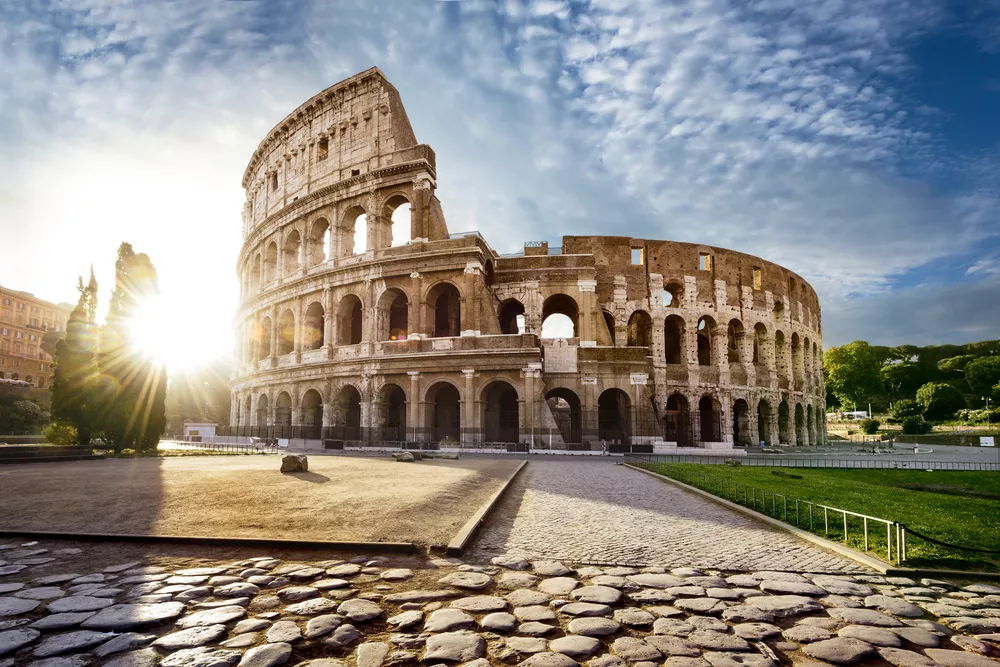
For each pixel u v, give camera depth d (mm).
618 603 10156
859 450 73312
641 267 74562
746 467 40406
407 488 22609
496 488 24438
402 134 65875
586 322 65125
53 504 18359
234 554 12828
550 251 72938
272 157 80250
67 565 11805
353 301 66562
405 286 60688
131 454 46062
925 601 10500
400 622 8992
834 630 9031
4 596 9805
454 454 46156
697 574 12055
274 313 71375
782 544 14984
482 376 56188
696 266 76250
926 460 51031
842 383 133750
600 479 30312
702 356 83688
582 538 15344
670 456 53000
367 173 64312
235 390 80562
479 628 8820
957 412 118625
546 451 53469
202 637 8148
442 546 13477
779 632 8922
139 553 12836
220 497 19672
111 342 48312
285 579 11047
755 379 77562
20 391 93625
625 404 63188
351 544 13266
